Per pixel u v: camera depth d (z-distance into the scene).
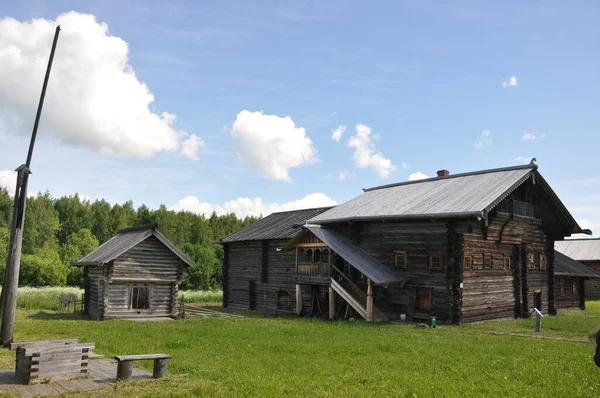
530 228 32.34
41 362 10.07
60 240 102.38
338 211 32.62
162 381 10.21
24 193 15.60
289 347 15.29
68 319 26.11
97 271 27.59
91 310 28.05
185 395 9.03
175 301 28.23
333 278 28.48
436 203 27.44
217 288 69.31
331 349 15.08
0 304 15.76
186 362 12.32
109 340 16.55
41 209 101.00
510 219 28.34
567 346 16.64
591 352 15.05
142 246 27.45
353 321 26.09
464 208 25.17
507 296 29.02
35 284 58.62
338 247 28.25
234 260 39.75
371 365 12.47
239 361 12.75
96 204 117.44
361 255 28.53
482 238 27.36
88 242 82.38
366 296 27.33
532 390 10.03
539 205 31.89
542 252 33.47
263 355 13.75
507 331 21.97
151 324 22.88
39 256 67.81
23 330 19.44
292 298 33.75
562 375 11.45
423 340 17.78
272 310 32.81
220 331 19.61
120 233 31.83
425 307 26.75
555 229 33.66
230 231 117.50
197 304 41.97
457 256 25.64
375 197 33.59
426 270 26.70
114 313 26.39
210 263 69.50
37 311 30.09
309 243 30.11
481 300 26.97
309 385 10.09
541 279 33.12
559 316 31.75
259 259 37.06
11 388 9.54
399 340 17.56
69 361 10.41
